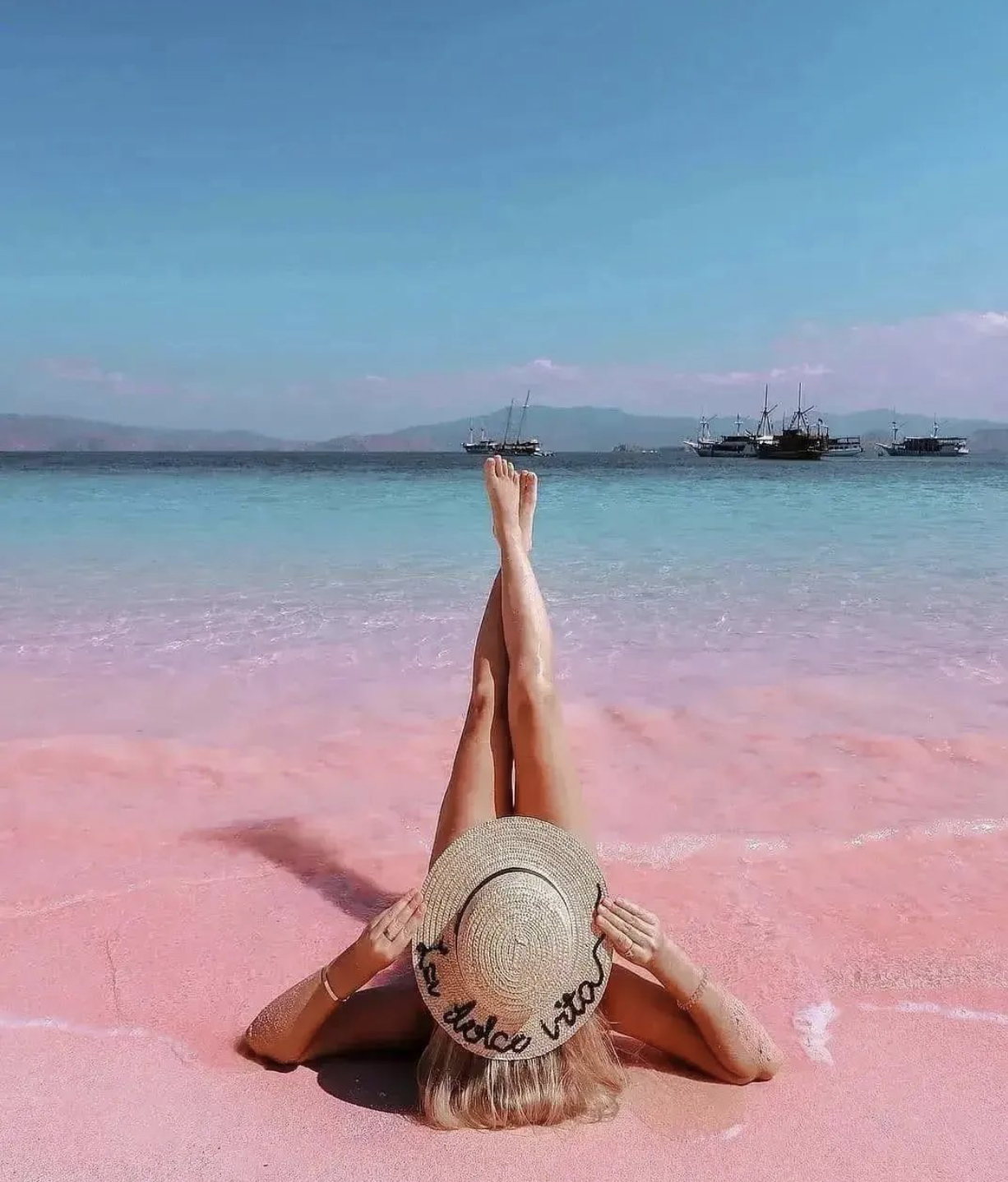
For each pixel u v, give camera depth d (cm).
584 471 6334
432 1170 195
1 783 411
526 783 263
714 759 445
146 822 375
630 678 583
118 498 2398
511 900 198
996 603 824
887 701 535
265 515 1808
